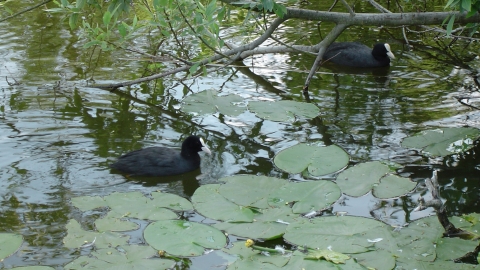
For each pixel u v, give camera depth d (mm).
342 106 8586
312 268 4863
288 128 7980
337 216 5672
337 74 9977
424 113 8258
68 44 10891
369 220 5574
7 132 7555
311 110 8312
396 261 4973
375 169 6566
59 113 8227
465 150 7148
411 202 6117
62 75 9594
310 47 10445
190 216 5840
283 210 5812
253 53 9953
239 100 8844
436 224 5539
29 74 9609
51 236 5469
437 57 10641
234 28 11750
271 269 4879
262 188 6215
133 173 6762
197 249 5152
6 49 10539
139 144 7430
